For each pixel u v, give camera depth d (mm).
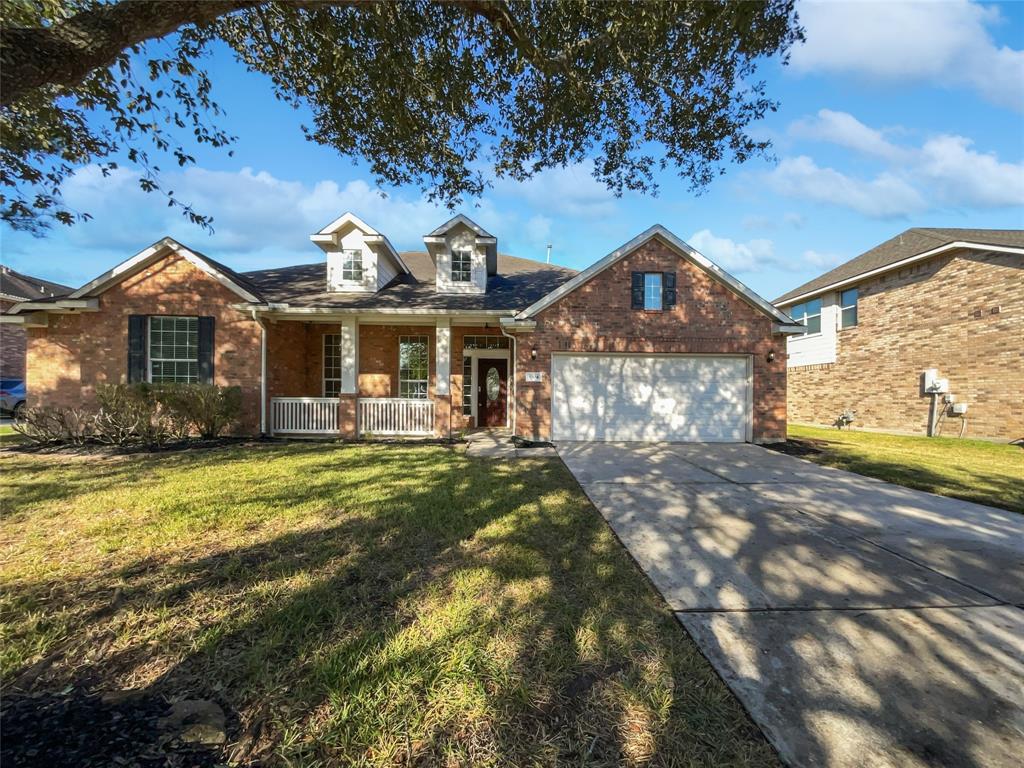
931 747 1957
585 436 11258
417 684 2268
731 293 11344
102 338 11047
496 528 4598
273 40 5898
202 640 2588
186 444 10016
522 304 11977
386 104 6316
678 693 2270
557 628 2801
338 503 5352
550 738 1981
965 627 2932
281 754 1860
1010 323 11812
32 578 3348
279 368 12055
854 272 16797
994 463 8875
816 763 1873
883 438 12844
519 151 7180
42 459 8234
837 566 3859
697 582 3514
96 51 3266
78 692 2191
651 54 5457
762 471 7836
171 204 6387
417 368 13531
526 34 5418
